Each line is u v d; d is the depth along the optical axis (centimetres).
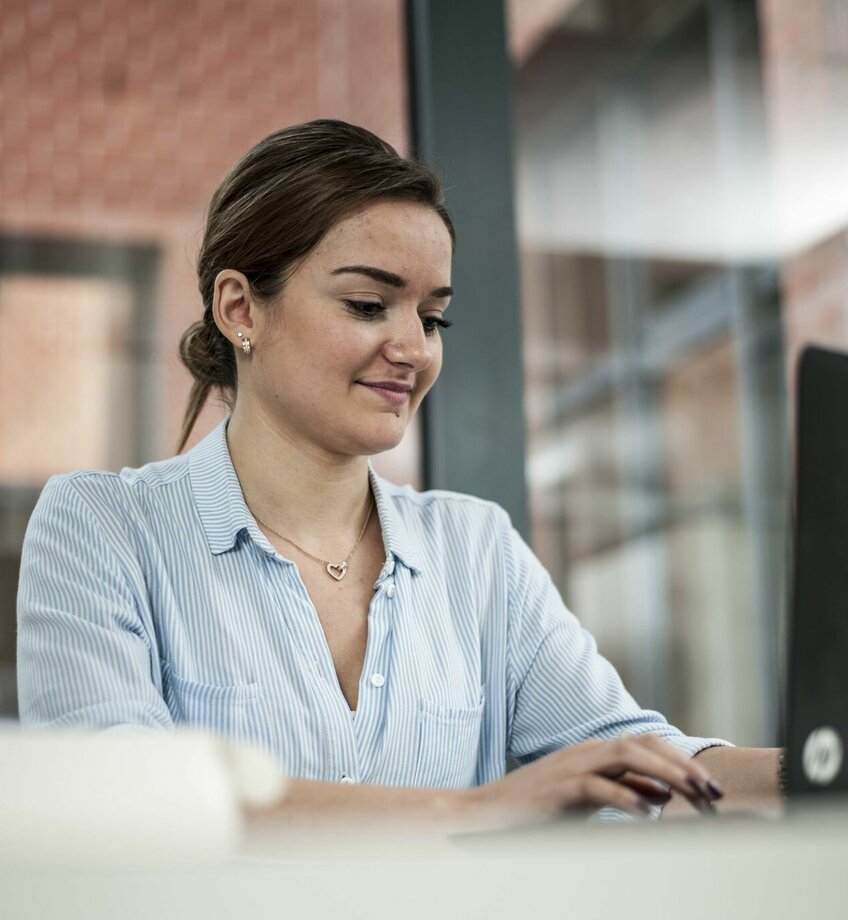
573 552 311
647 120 325
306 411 143
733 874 44
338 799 100
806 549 85
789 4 333
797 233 326
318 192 142
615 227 321
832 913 45
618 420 319
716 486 324
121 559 140
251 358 150
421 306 147
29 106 247
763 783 130
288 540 150
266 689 139
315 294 142
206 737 49
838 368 88
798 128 329
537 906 42
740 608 320
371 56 256
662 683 314
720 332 327
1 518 235
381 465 230
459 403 230
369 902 41
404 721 144
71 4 251
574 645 162
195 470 151
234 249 147
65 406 241
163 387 246
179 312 249
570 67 321
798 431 86
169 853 46
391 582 150
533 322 313
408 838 48
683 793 94
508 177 242
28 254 244
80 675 128
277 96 259
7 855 44
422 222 144
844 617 85
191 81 255
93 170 249
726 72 329
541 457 312
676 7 331
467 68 243
